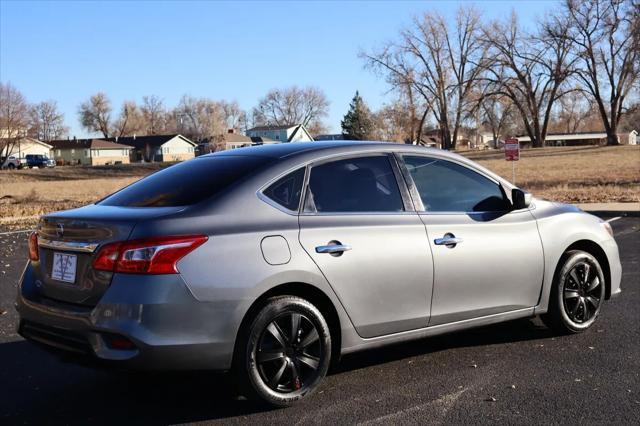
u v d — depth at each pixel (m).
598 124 148.88
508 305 5.23
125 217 3.97
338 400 4.37
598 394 4.37
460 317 4.95
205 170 4.62
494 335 5.82
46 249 4.29
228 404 4.34
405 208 4.77
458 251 4.88
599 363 5.00
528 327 6.04
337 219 4.43
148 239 3.79
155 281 3.75
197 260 3.85
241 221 4.09
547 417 4.02
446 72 74.06
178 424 4.04
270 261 4.05
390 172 4.82
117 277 3.80
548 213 5.58
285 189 4.36
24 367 5.24
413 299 4.66
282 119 130.50
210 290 3.85
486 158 64.38
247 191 4.23
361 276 4.41
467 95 73.44
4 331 6.34
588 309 5.80
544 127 79.00
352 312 4.40
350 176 4.64
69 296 4.07
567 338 5.68
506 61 73.25
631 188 24.23
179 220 3.93
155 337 3.72
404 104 74.75
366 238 4.46
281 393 4.16
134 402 4.43
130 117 140.12
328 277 4.27
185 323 3.79
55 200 30.55
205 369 3.90
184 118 136.50
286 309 4.13
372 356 5.30
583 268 5.71
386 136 81.94
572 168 41.59
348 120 104.81
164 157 113.69
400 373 4.88
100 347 3.80
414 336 4.75
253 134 120.44
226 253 3.94
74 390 4.70
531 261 5.31
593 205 18.12
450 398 4.36
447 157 5.16
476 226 5.02
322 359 4.29
